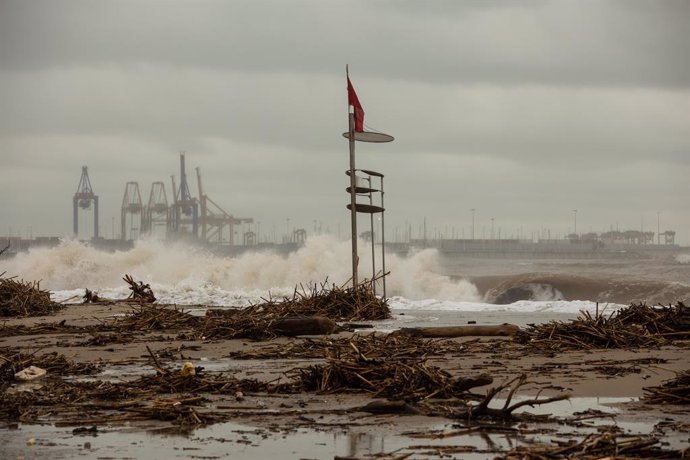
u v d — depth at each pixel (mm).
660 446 8875
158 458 8648
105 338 21547
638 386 13242
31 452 8922
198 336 22484
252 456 8727
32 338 22719
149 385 13148
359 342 18594
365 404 11711
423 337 21312
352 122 33188
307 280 59312
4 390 13211
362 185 33094
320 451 8930
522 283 63688
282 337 22766
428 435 9562
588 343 19750
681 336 21375
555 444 9008
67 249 65750
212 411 11188
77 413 11117
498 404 11703
